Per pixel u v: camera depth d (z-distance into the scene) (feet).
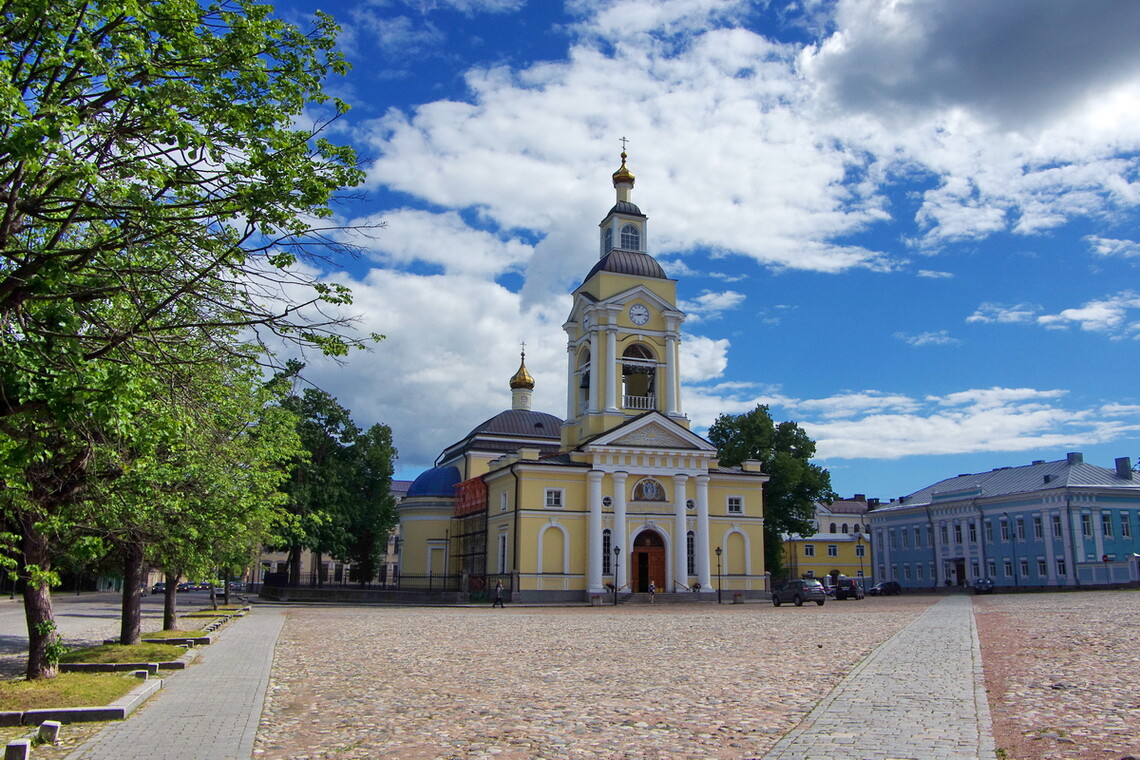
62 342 39.34
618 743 40.98
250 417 80.94
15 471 42.42
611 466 212.64
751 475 227.81
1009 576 280.31
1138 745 36.65
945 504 307.99
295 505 217.15
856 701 49.37
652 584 206.59
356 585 249.96
